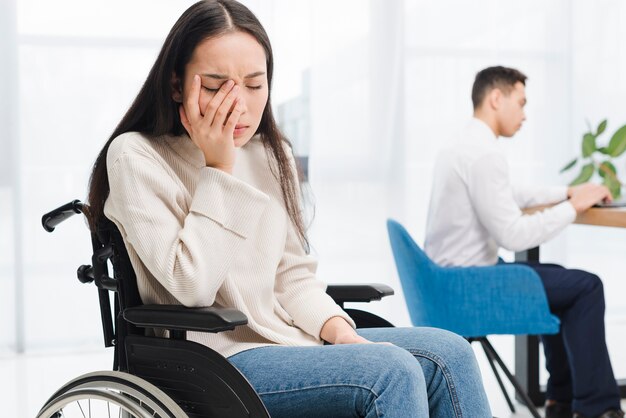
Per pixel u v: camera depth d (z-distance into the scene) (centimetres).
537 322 253
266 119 163
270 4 407
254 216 138
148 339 138
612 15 455
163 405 128
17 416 289
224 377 129
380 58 420
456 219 277
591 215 272
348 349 136
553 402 285
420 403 129
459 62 433
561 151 452
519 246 269
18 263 390
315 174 416
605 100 456
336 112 416
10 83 385
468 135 281
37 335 395
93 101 394
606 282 480
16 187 388
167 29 400
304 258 166
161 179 140
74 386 140
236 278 151
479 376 147
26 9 385
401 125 423
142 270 142
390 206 424
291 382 134
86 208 149
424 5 427
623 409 290
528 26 444
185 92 143
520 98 284
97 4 393
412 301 265
